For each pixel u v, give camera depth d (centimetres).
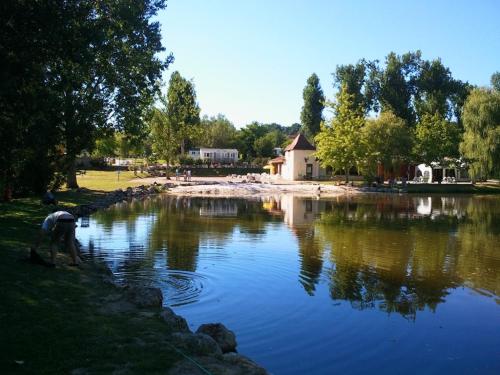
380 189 5741
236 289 1237
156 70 3384
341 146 6041
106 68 3084
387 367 812
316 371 785
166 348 690
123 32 3002
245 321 1004
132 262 1505
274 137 13712
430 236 2272
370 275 1454
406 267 1581
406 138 6406
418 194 5509
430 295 1252
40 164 2808
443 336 962
